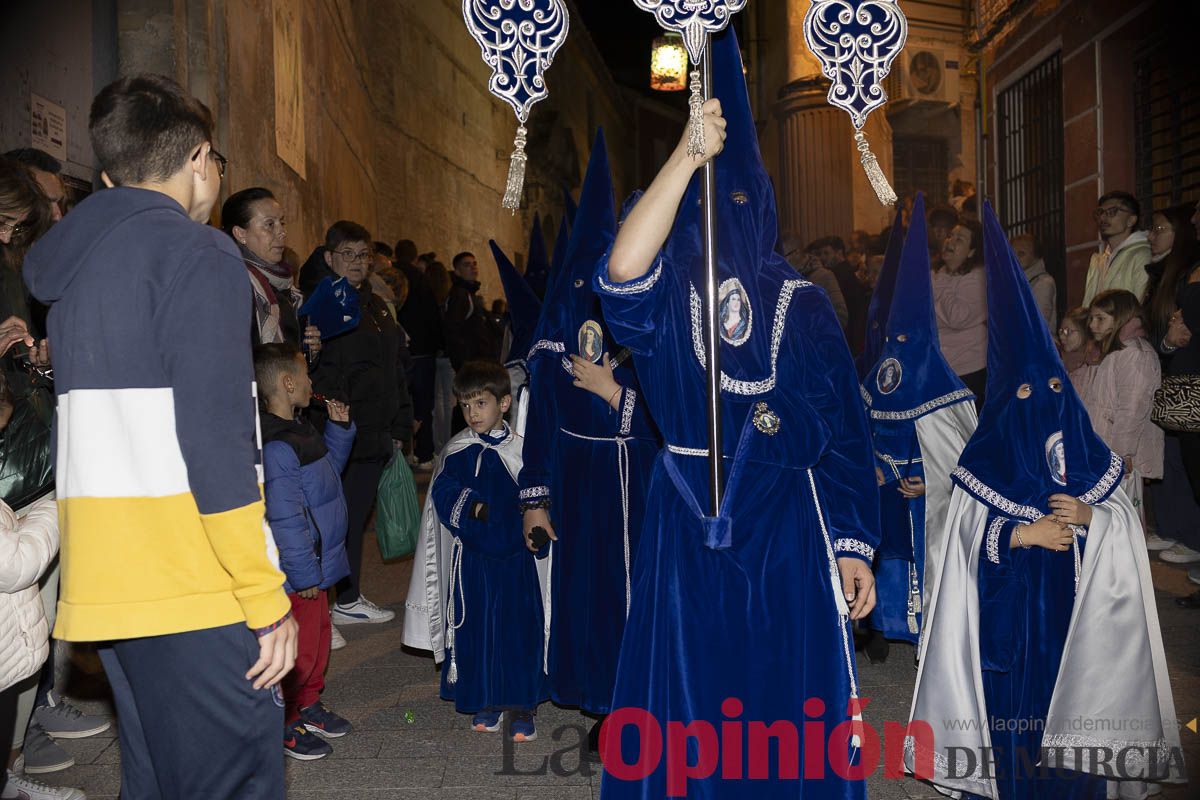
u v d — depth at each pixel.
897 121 17.25
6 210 3.16
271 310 4.32
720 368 2.39
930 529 3.64
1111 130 9.88
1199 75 8.73
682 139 2.27
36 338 3.38
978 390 7.61
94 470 2.07
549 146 34.69
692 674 2.40
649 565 2.49
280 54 10.63
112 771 3.60
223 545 2.04
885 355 4.38
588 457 3.75
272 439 3.61
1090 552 3.11
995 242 3.25
